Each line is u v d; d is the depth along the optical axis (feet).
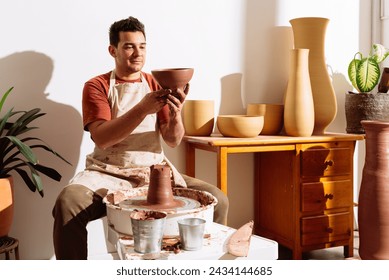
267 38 9.00
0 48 7.25
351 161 8.31
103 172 6.56
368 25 9.85
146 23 8.08
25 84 7.43
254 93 8.98
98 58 7.82
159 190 5.08
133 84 6.87
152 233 4.17
